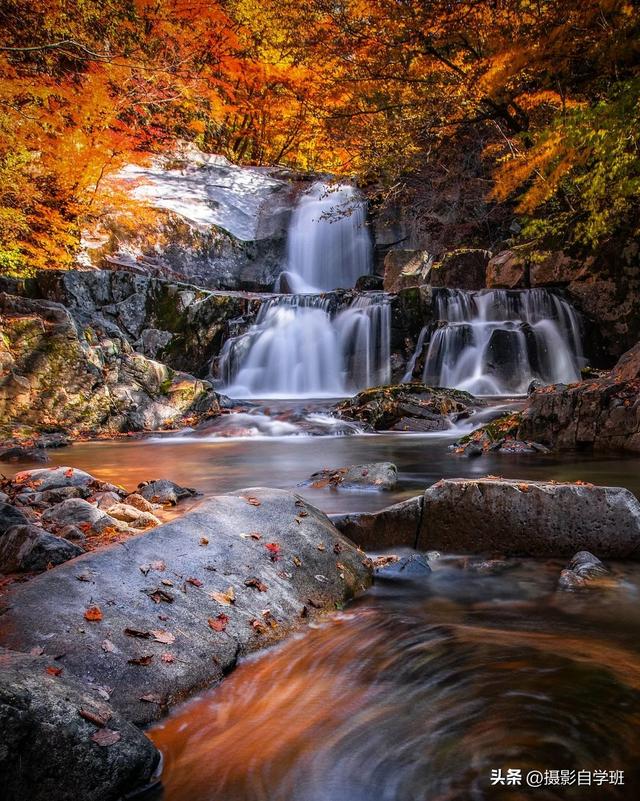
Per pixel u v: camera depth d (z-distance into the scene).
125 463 8.69
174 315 17.62
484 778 1.88
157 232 22.06
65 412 12.01
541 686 2.42
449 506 4.38
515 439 9.05
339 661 2.73
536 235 14.78
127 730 2.00
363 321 17.80
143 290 17.22
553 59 11.55
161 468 8.20
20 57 16.64
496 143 18.25
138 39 20.12
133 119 22.98
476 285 20.20
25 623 2.53
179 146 28.39
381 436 11.03
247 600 3.09
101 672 2.34
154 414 12.98
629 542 4.04
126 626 2.63
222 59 23.06
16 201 16.83
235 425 12.02
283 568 3.46
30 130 15.94
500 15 12.54
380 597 3.62
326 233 25.28
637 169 9.95
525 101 14.45
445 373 16.61
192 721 2.28
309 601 3.32
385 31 14.08
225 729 2.23
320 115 18.62
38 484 5.70
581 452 8.42
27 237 17.47
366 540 4.61
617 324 16.81
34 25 17.27
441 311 17.72
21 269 17.19
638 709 2.24
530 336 16.48
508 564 4.11
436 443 9.97
